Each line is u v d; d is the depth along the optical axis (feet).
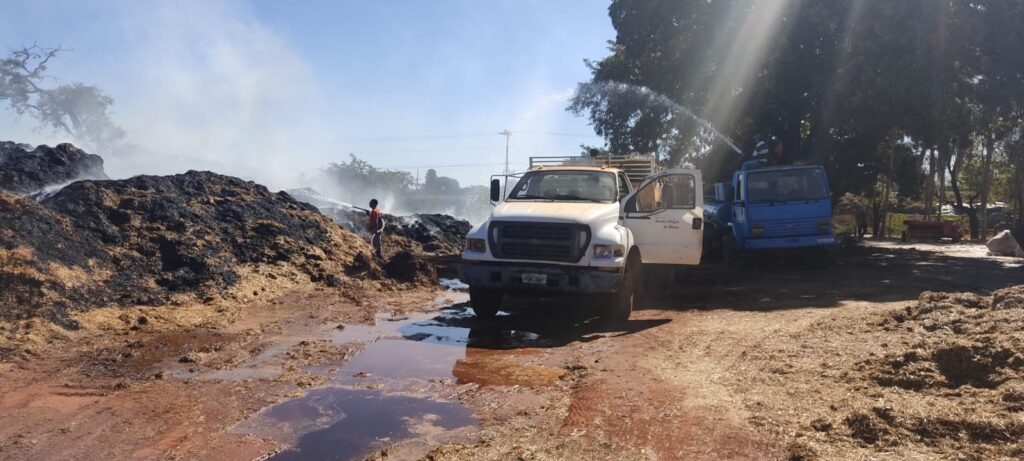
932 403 16.10
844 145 79.92
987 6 65.51
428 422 16.78
